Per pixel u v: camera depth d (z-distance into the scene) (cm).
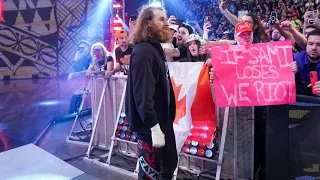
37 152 232
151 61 200
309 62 249
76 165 354
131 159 364
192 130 292
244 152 286
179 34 356
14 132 482
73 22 1198
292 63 247
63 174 201
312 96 231
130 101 211
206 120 281
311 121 229
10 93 846
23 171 201
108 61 401
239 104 256
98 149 404
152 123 198
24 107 666
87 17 1202
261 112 280
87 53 516
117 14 902
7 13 1145
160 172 222
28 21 1168
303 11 752
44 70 1204
